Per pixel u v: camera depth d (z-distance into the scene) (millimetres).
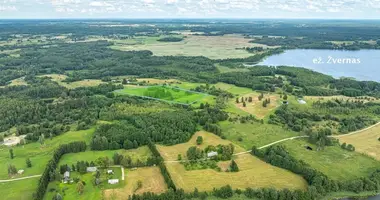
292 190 152875
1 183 158500
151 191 151500
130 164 171375
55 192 150500
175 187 150750
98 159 171250
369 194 153500
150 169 169750
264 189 150125
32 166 173500
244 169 170625
